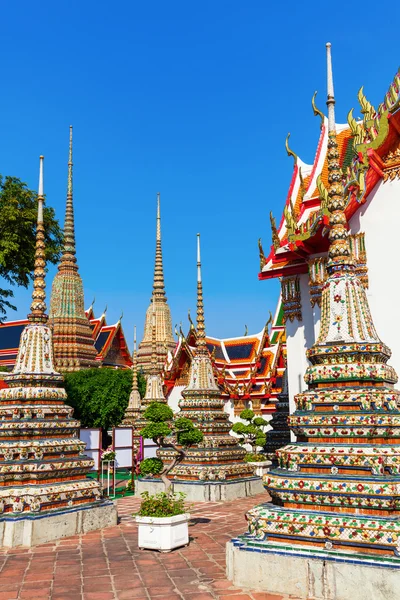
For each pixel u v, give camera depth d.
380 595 7.00
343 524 7.66
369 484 7.73
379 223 15.38
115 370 39.44
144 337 54.38
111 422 36.56
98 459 18.80
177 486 18.47
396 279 14.95
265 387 39.75
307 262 17.41
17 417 12.84
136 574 9.16
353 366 8.76
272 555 7.90
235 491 18.47
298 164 19.83
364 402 8.38
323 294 9.68
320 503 8.09
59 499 12.30
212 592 8.00
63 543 11.55
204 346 21.19
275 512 8.35
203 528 13.22
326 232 14.95
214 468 18.52
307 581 7.55
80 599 7.91
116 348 55.34
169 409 13.70
